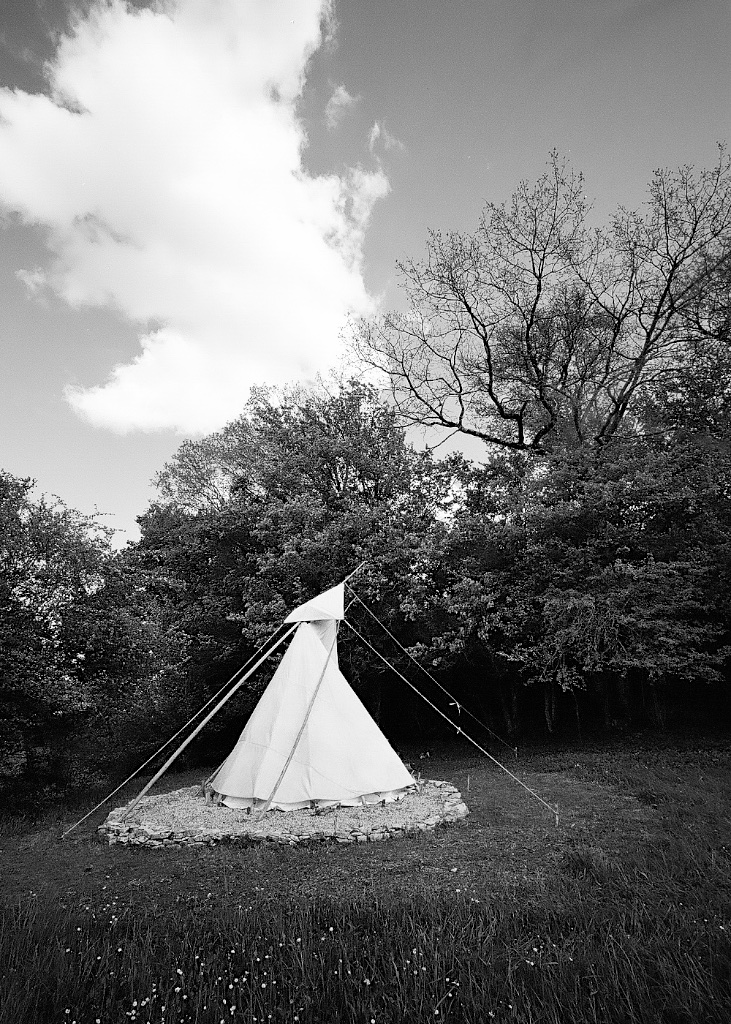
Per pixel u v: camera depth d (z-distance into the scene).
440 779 12.66
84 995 4.66
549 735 18.19
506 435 22.31
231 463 26.28
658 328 19.20
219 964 4.93
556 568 15.11
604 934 5.06
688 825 7.88
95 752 16.89
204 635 20.34
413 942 5.13
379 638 17.84
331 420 20.20
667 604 13.98
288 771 10.19
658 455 14.98
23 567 13.15
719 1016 4.00
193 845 8.47
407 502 19.02
